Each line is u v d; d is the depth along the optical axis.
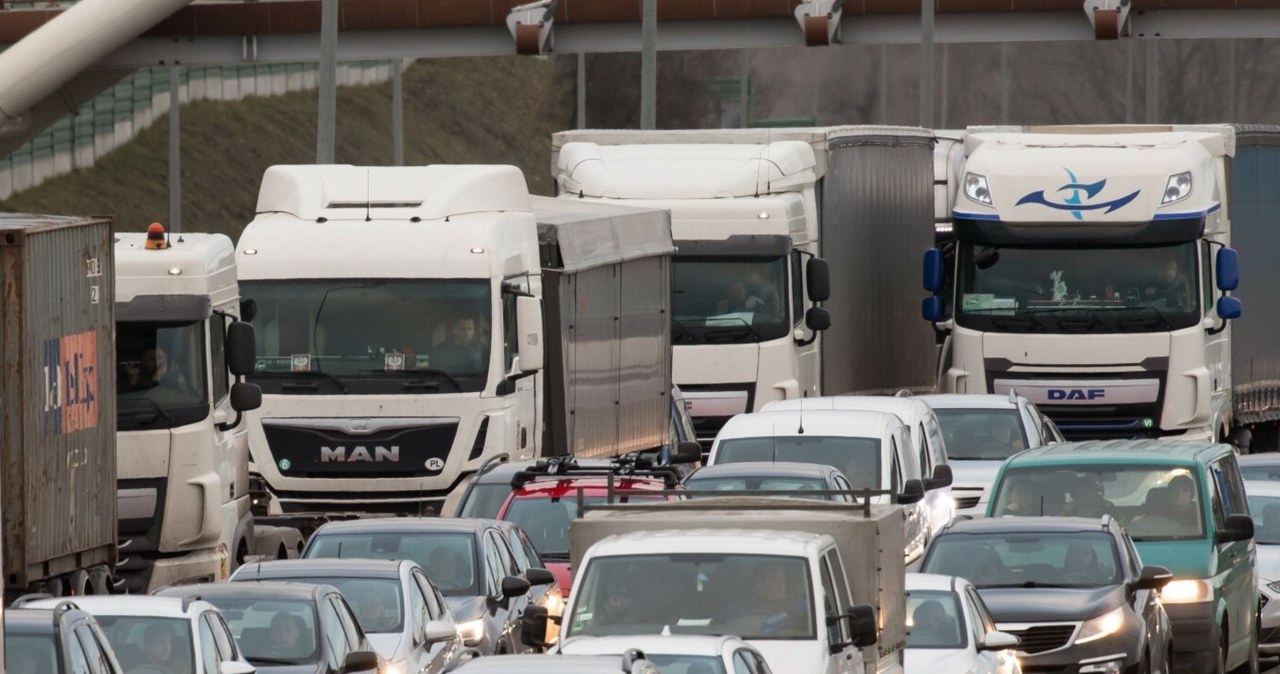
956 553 55.66
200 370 63.16
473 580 53.06
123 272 62.56
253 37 155.50
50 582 55.34
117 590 62.22
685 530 41.56
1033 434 82.94
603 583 39.44
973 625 47.97
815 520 42.34
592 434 79.38
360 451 71.31
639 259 83.81
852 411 72.94
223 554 64.31
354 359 71.50
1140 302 89.50
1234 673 66.94
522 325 72.88
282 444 71.75
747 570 39.19
